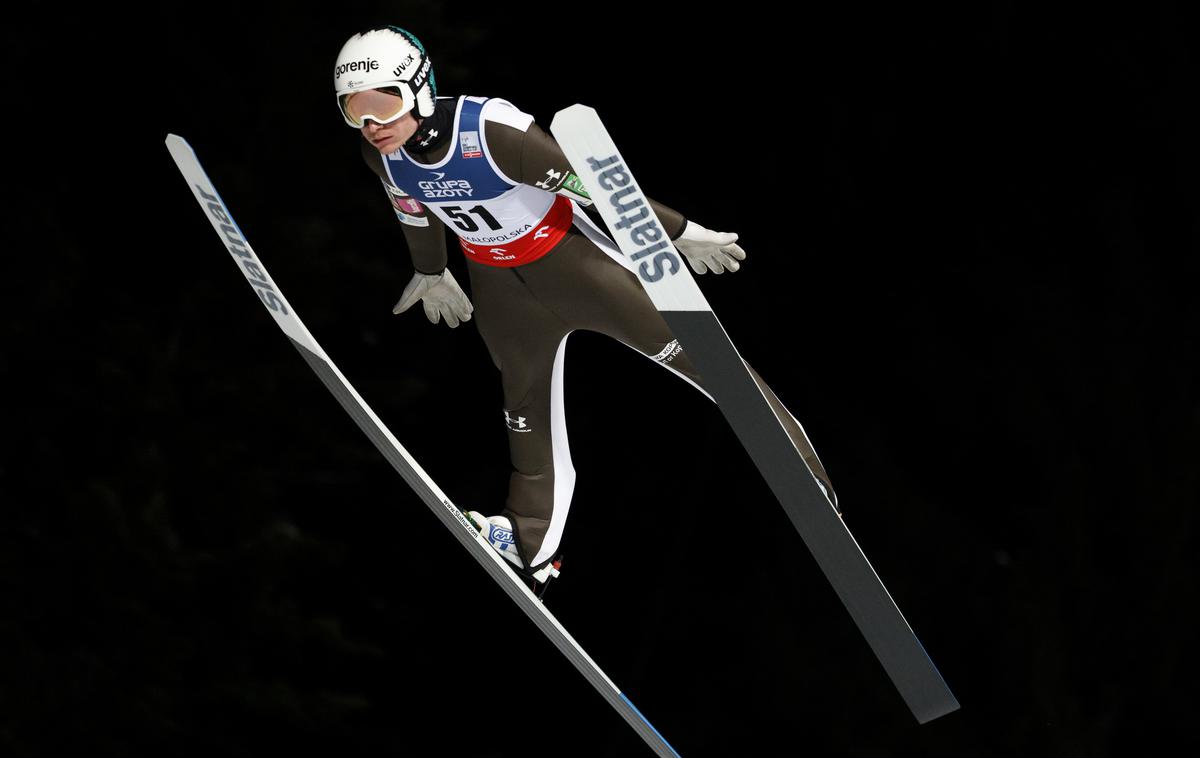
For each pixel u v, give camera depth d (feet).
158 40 125.08
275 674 118.73
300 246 112.47
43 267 117.80
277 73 115.96
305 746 124.26
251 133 122.83
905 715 147.43
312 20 115.44
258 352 117.39
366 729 140.67
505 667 151.74
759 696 153.28
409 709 148.77
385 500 148.46
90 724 110.73
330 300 116.78
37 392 115.34
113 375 112.57
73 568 109.50
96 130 127.85
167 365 115.14
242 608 111.34
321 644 116.88
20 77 125.39
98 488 107.14
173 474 113.09
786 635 154.20
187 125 125.70
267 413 116.57
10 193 120.57
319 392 118.32
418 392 120.88
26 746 109.81
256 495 115.03
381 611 148.05
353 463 123.03
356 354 144.15
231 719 115.24
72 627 111.24
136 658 110.42
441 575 151.33
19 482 112.57
